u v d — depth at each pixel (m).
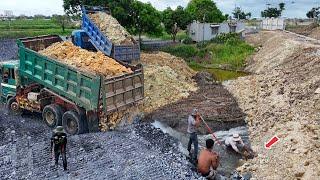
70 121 15.12
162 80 22.28
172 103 20.06
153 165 11.96
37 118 17.11
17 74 16.69
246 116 17.75
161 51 40.75
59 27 61.69
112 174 11.32
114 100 14.70
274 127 14.97
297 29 62.50
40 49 17.91
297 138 12.84
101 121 15.28
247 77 27.02
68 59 15.92
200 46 43.66
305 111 15.81
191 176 11.29
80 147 13.43
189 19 52.66
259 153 13.18
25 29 56.56
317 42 36.84
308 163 11.14
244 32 51.66
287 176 10.95
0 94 18.05
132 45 24.53
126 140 14.18
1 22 71.81
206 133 15.78
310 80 20.42
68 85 14.78
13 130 15.41
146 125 16.22
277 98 19.03
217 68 35.69
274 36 42.75
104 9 27.64
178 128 16.31
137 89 16.08
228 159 13.14
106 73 14.91
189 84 24.61
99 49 23.84
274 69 28.48
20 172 11.51
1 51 35.81
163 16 51.72
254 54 38.69
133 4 42.38
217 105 19.75
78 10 41.94
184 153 13.45
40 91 15.95
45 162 12.21
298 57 29.27
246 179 11.29
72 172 11.51
